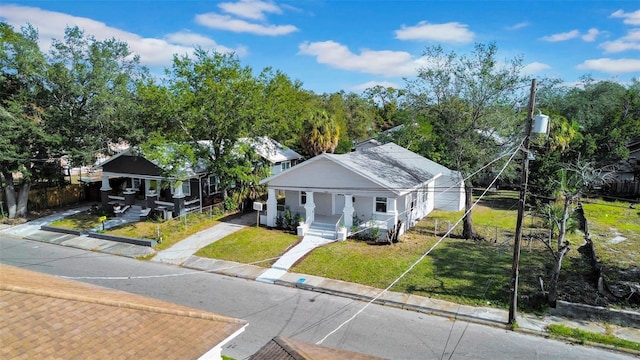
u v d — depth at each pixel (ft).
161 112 77.46
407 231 75.46
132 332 21.59
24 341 18.28
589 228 69.41
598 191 97.30
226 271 58.59
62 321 20.36
